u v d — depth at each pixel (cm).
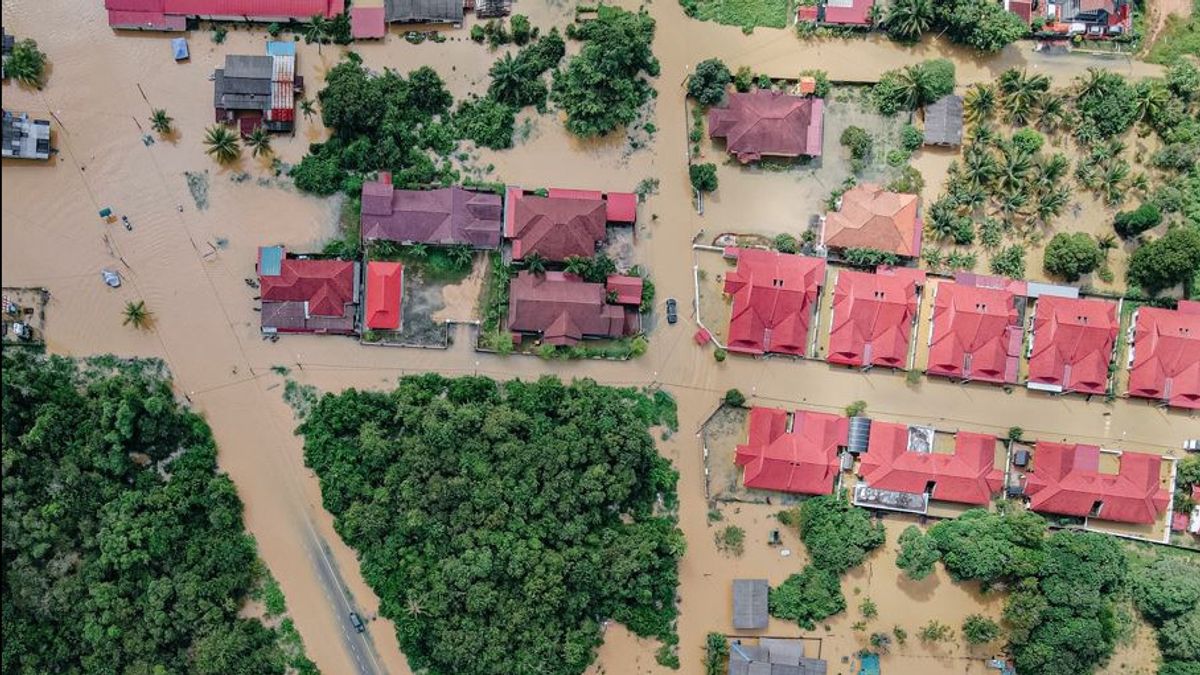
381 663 6888
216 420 6944
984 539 6906
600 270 7012
